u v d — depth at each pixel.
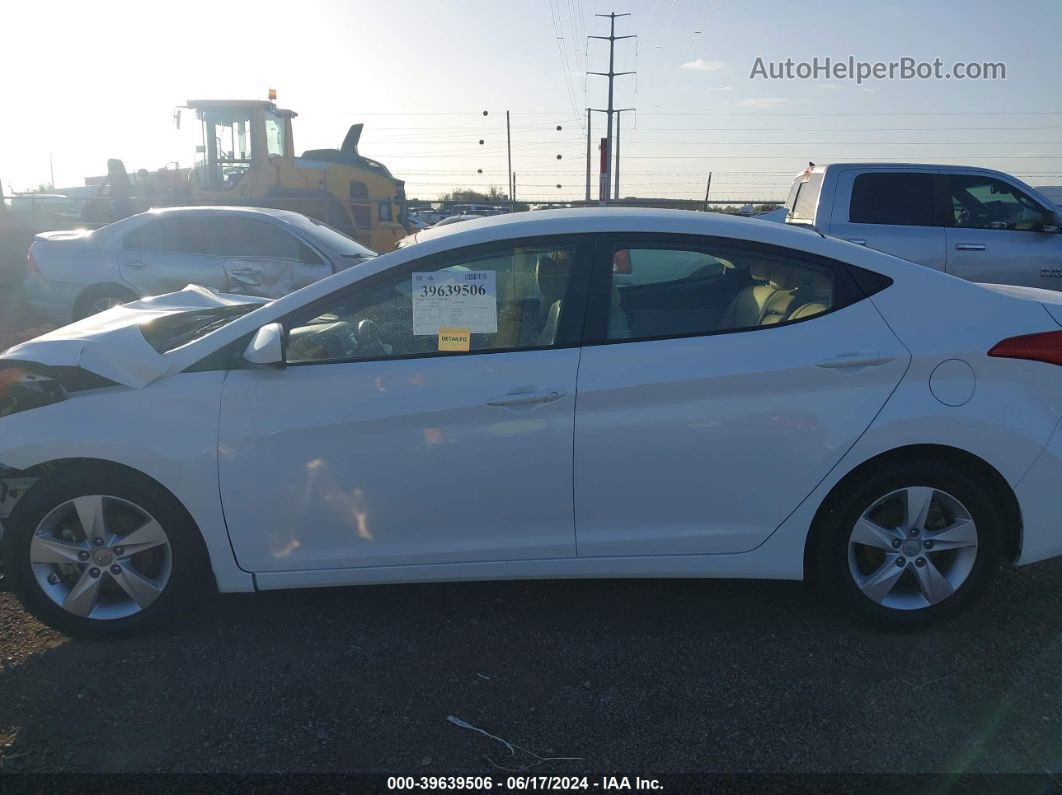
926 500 3.28
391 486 3.27
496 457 3.25
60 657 3.30
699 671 3.20
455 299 3.34
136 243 8.81
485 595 3.80
